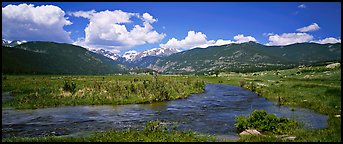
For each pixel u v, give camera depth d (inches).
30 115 1421.0
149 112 1539.1
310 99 1808.6
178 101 2050.9
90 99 1898.4
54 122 1246.9
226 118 1336.1
